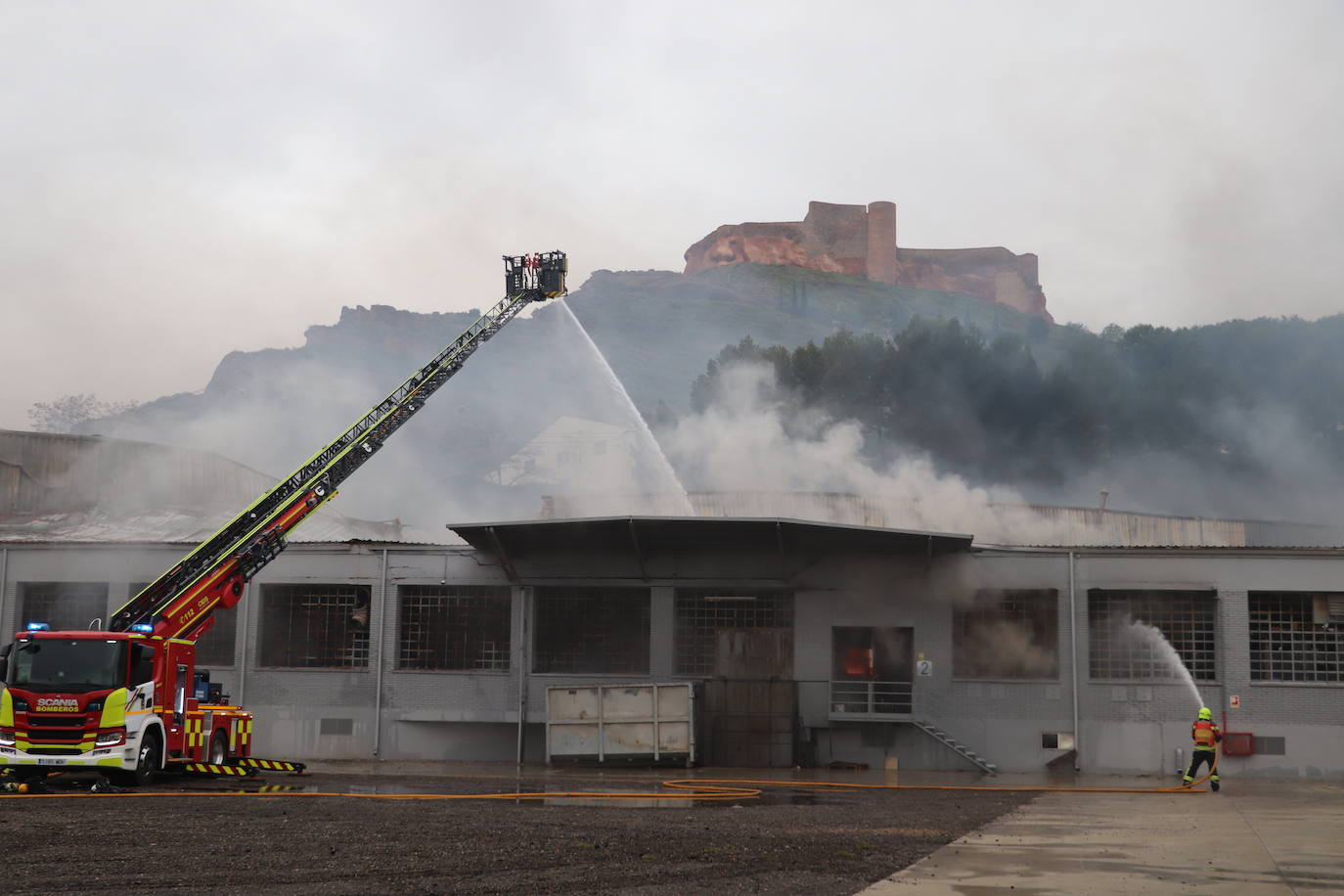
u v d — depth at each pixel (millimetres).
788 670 34812
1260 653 33031
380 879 12250
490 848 14562
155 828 16219
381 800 21266
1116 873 13289
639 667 35625
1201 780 27281
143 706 23406
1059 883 12539
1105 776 32125
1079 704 33312
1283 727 32344
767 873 13070
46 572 37875
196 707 25844
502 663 36062
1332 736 32094
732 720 34688
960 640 34500
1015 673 34188
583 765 33156
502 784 26359
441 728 35875
